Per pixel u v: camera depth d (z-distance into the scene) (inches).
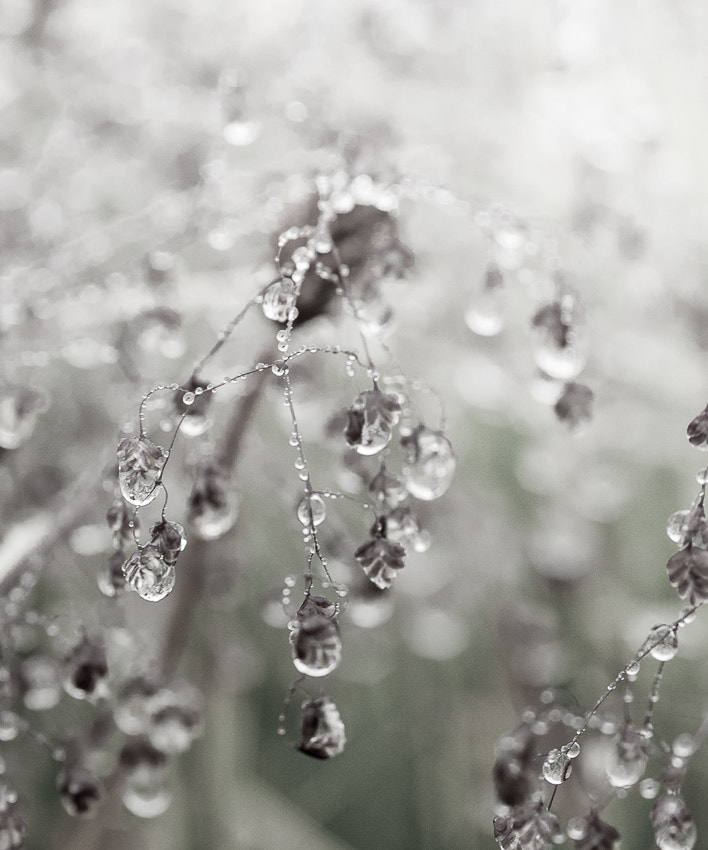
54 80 9.8
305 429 9.2
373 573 7.1
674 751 7.3
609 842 7.1
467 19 9.5
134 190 10.3
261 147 9.5
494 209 8.2
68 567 9.1
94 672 7.7
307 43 9.4
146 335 8.3
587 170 9.6
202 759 10.4
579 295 8.1
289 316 7.2
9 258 9.4
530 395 10.2
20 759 9.6
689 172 9.9
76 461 9.4
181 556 8.7
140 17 9.9
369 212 7.8
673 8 9.6
